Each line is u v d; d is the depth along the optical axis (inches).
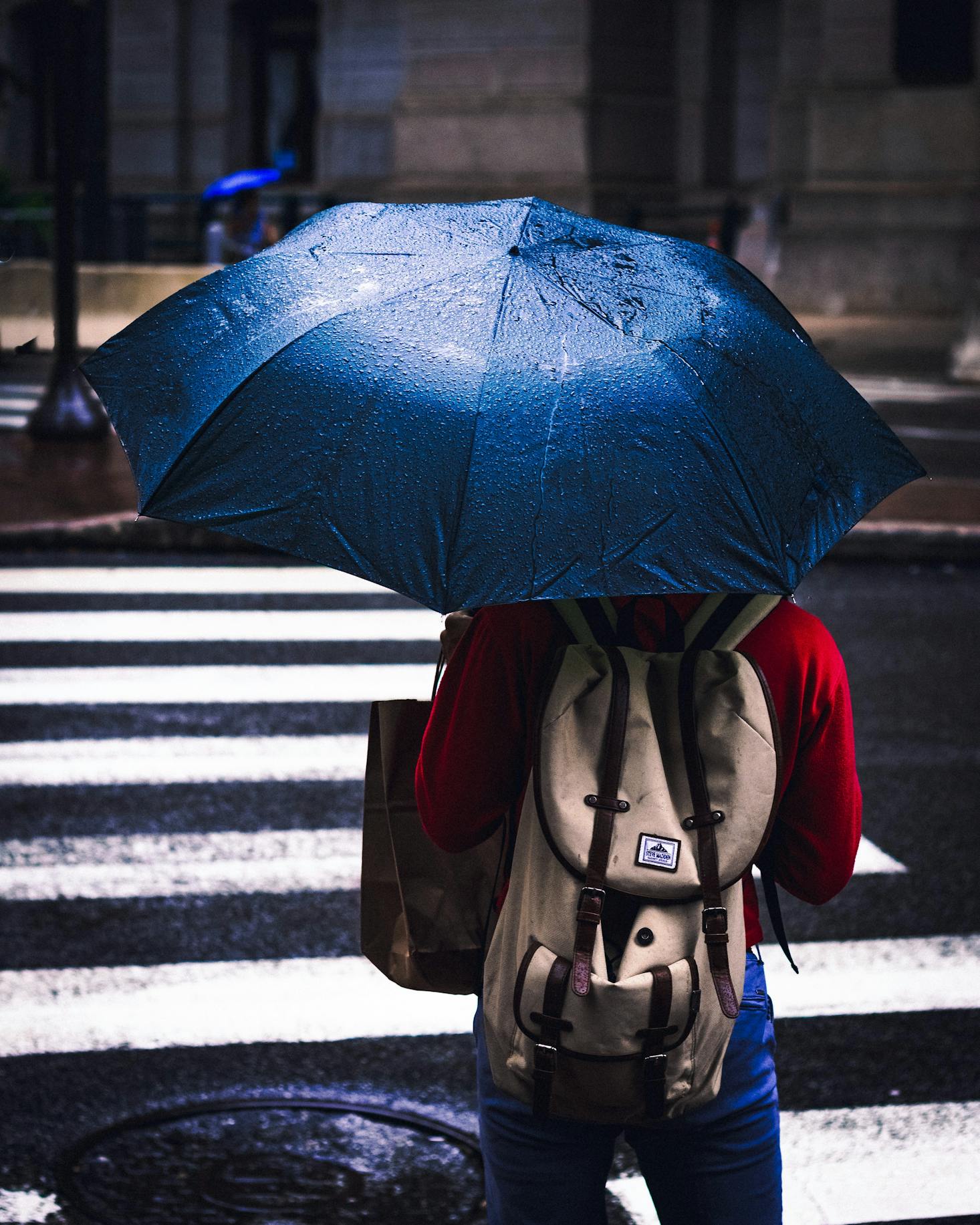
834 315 1337.4
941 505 551.2
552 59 1445.6
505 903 98.7
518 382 93.6
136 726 319.0
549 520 90.6
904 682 362.3
